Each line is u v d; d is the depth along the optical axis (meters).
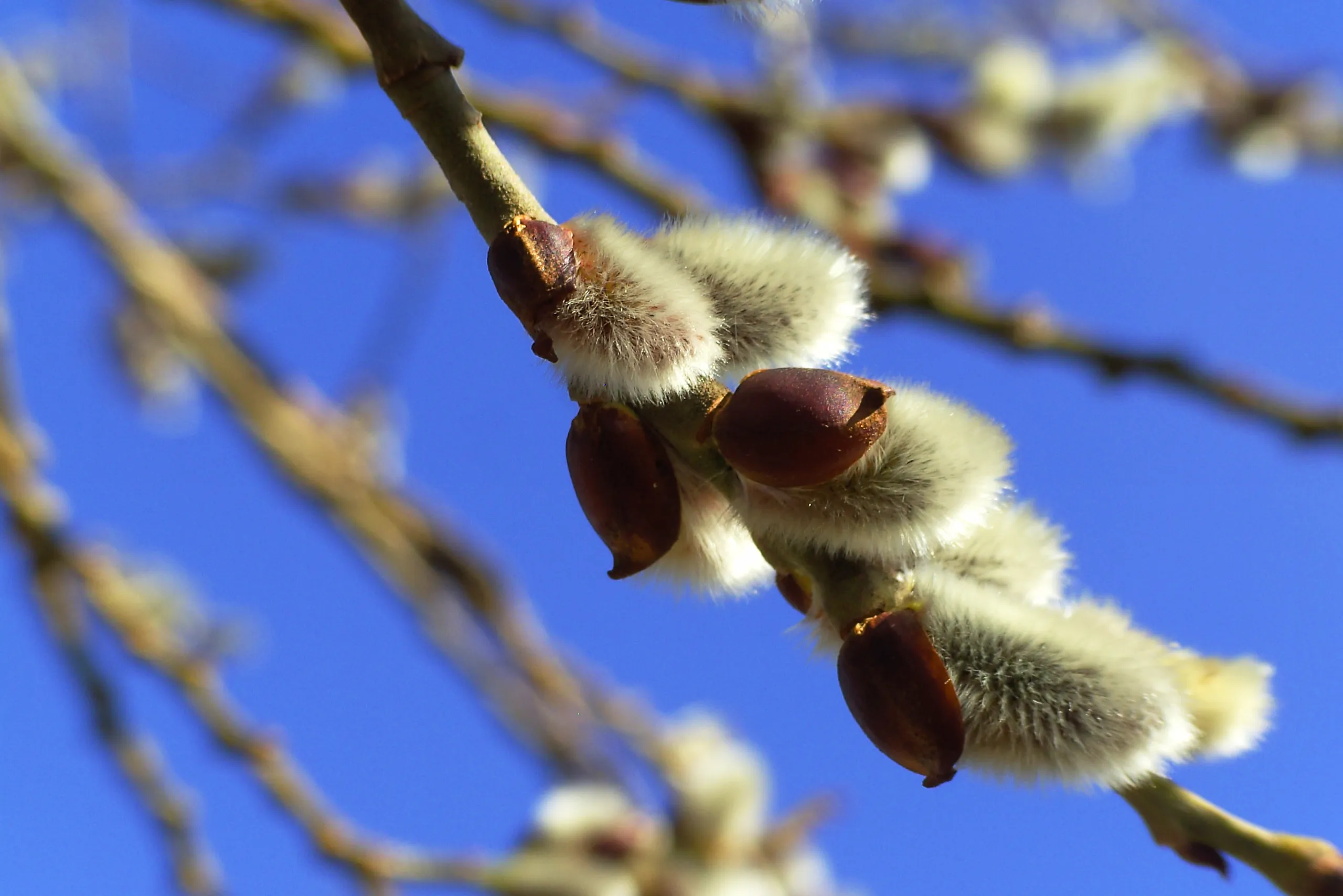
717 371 0.25
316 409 0.44
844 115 0.46
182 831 0.34
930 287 0.35
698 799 0.34
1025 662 0.25
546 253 0.25
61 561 0.34
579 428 0.25
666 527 0.25
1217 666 0.25
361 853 0.33
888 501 0.25
